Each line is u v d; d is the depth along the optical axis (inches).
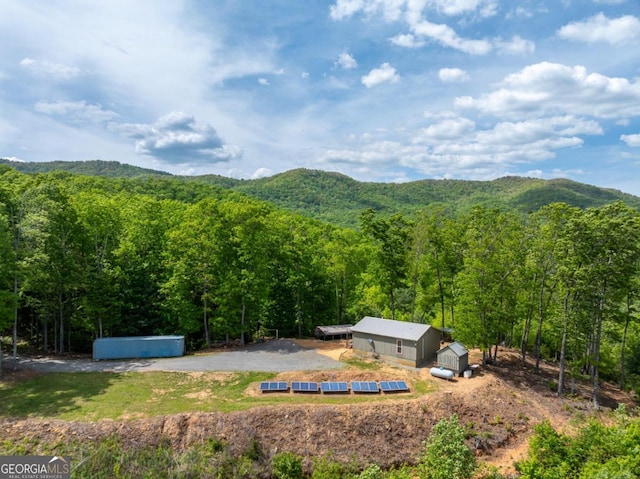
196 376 1299.2
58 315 1630.2
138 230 1770.4
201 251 1646.2
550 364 1738.4
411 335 1450.5
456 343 1461.6
